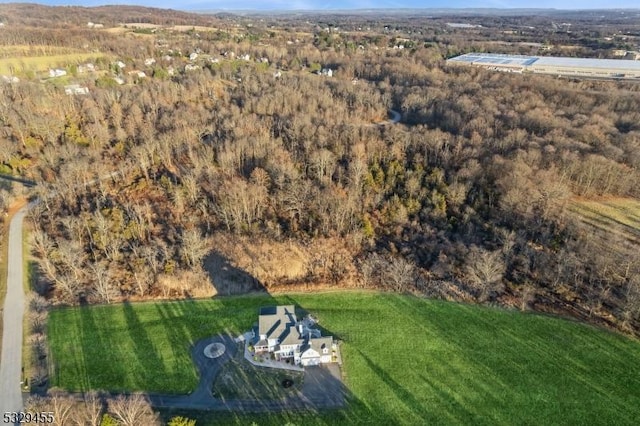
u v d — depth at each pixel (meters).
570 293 81.56
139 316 78.50
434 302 81.88
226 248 95.62
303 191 105.69
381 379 65.75
